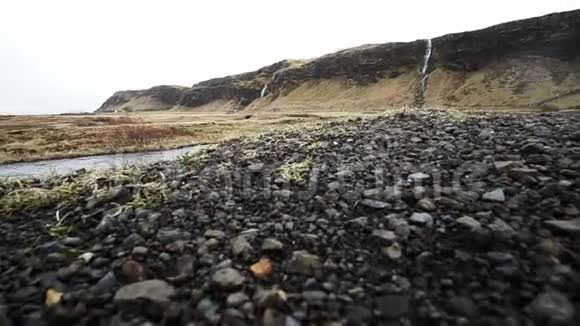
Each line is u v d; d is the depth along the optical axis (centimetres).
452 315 337
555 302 328
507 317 325
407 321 334
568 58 14000
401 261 429
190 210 643
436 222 507
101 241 545
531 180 606
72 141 3784
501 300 348
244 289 390
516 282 371
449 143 955
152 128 4788
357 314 343
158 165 1134
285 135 1554
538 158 708
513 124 1123
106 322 350
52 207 741
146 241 528
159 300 368
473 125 1173
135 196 737
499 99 13688
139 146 3438
